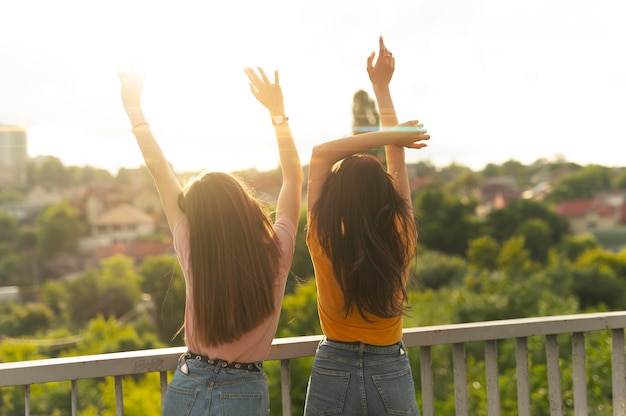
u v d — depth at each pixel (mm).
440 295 22719
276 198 1831
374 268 1661
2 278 72062
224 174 1675
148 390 15297
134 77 1880
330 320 1797
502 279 28203
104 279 56062
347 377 1762
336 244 1698
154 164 1772
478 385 9867
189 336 1657
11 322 49375
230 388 1599
